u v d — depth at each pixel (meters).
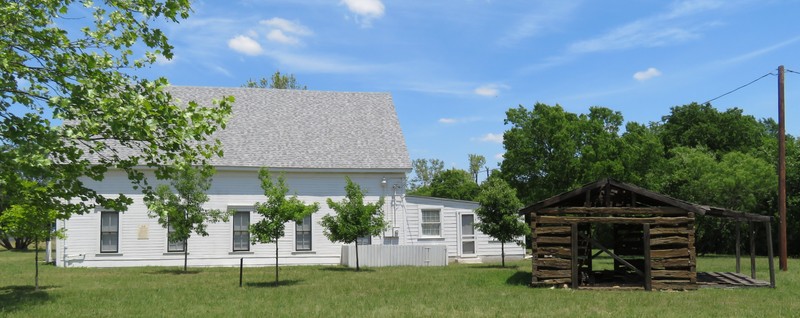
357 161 32.94
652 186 45.66
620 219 19.92
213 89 36.03
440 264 30.88
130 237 30.16
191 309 15.21
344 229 26.00
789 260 35.59
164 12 12.41
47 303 16.33
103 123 12.23
